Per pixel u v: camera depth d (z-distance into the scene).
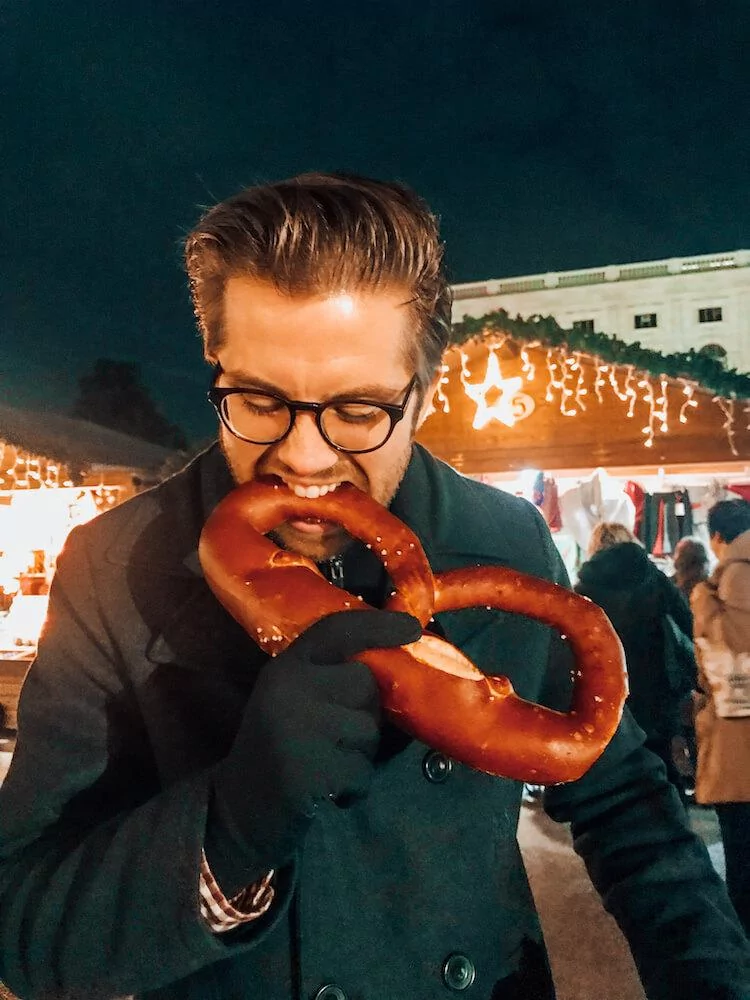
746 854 3.56
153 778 1.11
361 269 0.81
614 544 4.35
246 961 0.98
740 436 6.41
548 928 3.63
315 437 0.86
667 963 1.08
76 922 0.79
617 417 6.66
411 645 0.82
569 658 1.33
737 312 19.62
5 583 7.42
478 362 6.91
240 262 0.82
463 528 1.24
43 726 1.04
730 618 3.69
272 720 0.71
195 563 1.07
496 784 1.14
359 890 1.02
